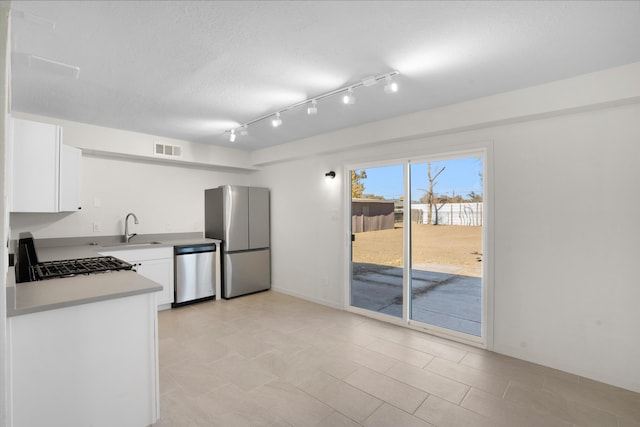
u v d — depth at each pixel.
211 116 3.39
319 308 4.25
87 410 1.69
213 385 2.34
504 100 2.69
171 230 4.77
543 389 2.30
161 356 2.81
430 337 3.27
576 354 2.51
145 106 3.07
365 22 1.71
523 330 2.77
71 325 1.64
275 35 1.84
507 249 2.85
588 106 2.36
